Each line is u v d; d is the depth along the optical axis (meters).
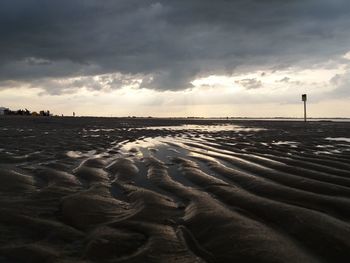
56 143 14.98
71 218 4.78
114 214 5.01
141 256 3.54
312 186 6.39
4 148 12.92
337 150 12.55
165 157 11.04
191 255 3.59
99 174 7.99
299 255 3.49
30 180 7.26
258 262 3.37
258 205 5.17
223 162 9.82
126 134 22.20
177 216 4.89
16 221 4.61
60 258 3.50
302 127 33.28
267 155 11.11
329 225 4.16
